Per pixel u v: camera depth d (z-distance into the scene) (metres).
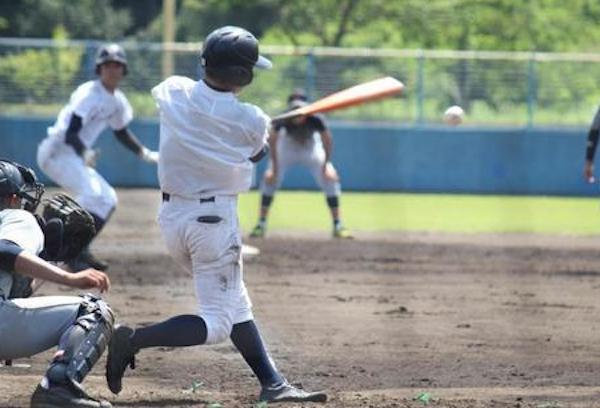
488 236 60.44
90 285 19.16
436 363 27.67
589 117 96.38
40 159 43.22
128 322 32.81
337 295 39.41
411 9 131.25
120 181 92.88
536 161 94.88
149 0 136.75
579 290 41.28
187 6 132.25
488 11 131.38
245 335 22.11
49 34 130.75
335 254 50.94
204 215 21.33
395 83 25.61
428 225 66.62
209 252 21.44
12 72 94.31
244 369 26.36
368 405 21.55
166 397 22.56
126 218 66.31
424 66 97.12
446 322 34.06
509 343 30.61
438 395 23.12
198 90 21.38
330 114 97.44
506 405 21.59
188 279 42.19
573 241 58.34
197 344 21.42
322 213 73.38
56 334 20.05
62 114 43.09
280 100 96.00
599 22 134.38
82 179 42.69
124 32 134.00
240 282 21.97
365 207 79.31
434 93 97.38
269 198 57.81
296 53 95.31
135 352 21.31
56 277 19.06
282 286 41.44
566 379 25.69
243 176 21.59
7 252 19.02
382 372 26.41
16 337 19.77
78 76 94.44
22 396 21.97
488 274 45.41
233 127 21.31
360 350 29.38
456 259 49.97
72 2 131.88
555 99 96.94
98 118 43.34
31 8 131.00
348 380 25.39
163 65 94.19
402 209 78.06
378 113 97.50
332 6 131.62
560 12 133.38
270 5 132.25
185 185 21.39
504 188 95.06
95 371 25.61
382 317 34.91
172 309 35.50
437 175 95.25
